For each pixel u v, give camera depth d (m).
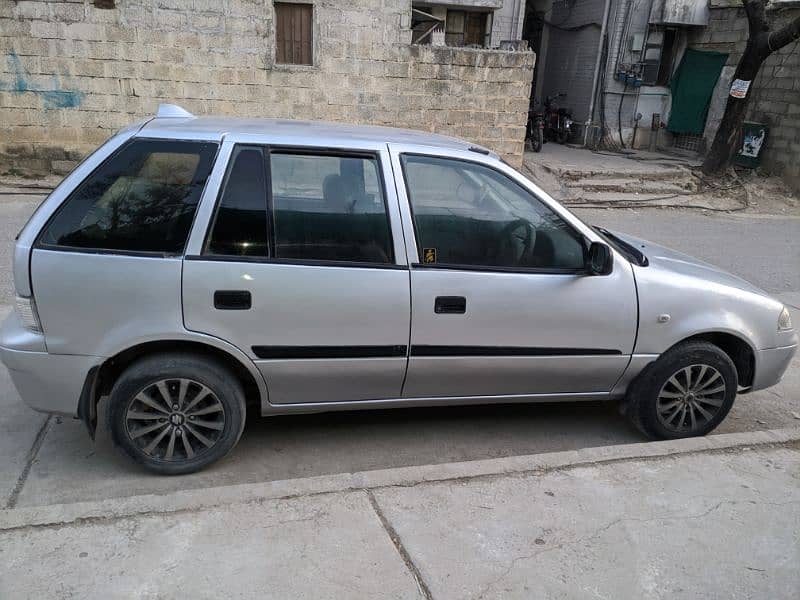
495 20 13.61
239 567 2.58
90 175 3.14
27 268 3.05
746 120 14.03
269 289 3.19
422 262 3.39
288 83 10.56
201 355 3.25
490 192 3.51
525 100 11.39
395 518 2.90
